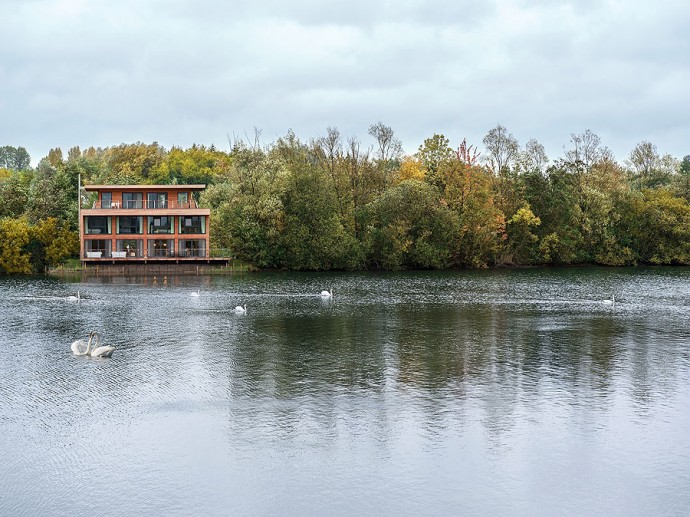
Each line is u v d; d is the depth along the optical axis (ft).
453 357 132.36
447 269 402.11
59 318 184.14
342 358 131.34
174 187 353.10
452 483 74.69
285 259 381.60
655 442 85.61
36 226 357.20
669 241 432.25
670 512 68.59
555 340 150.82
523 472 77.25
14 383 113.09
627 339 152.25
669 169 500.74
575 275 353.72
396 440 86.38
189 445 85.30
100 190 354.33
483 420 93.61
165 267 349.82
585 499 71.15
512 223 416.46
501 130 431.02
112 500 71.41
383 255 386.73
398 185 399.03
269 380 114.42
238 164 402.93
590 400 102.73
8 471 78.28
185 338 153.07
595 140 445.37
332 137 411.95
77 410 98.73
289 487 73.92
